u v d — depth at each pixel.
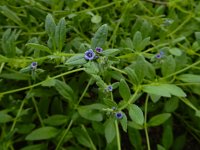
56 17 0.20
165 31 0.20
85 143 0.17
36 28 0.20
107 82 0.17
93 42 0.14
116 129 0.15
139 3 0.21
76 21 0.19
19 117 0.17
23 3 0.19
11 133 0.16
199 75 0.18
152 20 0.21
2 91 0.18
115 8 0.21
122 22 0.20
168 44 0.19
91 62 0.14
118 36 0.20
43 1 0.19
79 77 0.18
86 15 0.19
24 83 0.19
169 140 0.18
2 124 0.18
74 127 0.17
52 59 0.16
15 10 0.20
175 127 0.21
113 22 0.20
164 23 0.21
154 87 0.16
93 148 0.17
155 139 0.21
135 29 0.20
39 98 0.19
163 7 0.21
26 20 0.19
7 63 0.18
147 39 0.18
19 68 0.18
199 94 0.19
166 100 0.19
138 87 0.16
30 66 0.15
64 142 0.18
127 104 0.15
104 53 0.14
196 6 0.21
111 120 0.16
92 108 0.16
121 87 0.15
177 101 0.18
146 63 0.16
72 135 0.17
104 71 0.15
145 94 0.21
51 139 0.17
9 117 0.17
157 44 0.20
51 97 0.19
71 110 0.17
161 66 0.18
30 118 0.18
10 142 0.17
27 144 0.19
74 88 0.18
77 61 0.14
